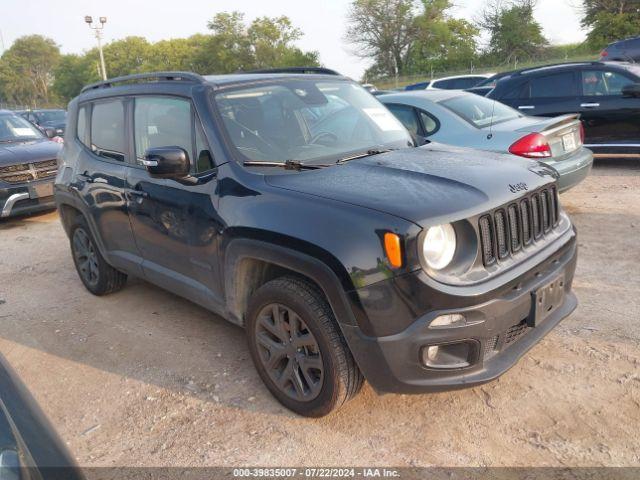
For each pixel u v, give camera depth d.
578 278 4.69
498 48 51.41
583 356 3.48
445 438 2.86
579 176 6.09
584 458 2.64
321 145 3.64
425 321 2.55
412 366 2.63
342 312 2.69
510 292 2.77
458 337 2.60
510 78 9.42
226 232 3.20
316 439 2.93
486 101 6.85
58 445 1.80
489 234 2.75
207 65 77.62
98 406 3.41
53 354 4.12
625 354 3.46
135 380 3.66
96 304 4.99
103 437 3.11
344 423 3.04
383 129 4.06
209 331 4.28
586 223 6.19
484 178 2.96
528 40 49.94
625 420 2.88
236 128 3.51
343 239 2.64
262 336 3.21
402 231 2.52
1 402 1.75
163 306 4.82
